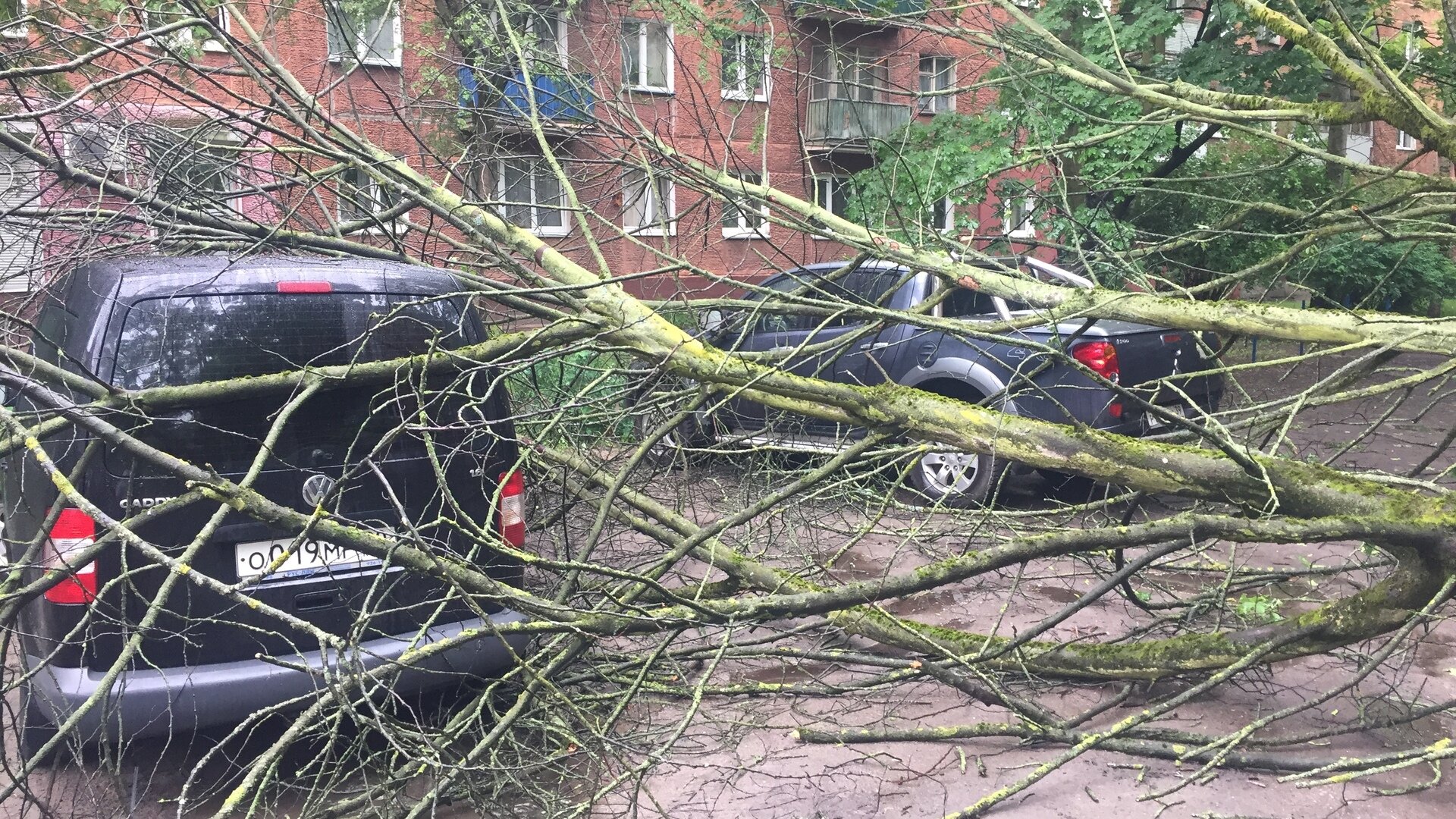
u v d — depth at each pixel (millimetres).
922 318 4535
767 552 5660
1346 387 4766
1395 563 4199
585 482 5059
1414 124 4121
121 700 3178
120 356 3418
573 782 3502
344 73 5543
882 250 5266
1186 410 7039
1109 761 3490
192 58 5168
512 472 3818
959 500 7066
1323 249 5789
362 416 3648
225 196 4891
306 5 6242
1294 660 4328
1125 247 5730
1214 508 4695
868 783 3406
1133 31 9984
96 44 4461
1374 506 3352
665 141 5992
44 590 3162
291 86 4898
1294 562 5805
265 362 3541
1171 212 10195
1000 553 3615
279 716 3383
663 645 3564
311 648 3439
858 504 5977
